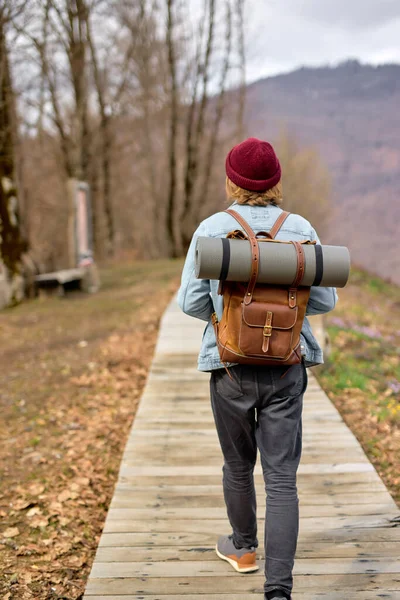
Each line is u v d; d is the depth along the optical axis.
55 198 31.97
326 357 6.79
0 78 12.80
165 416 4.91
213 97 28.05
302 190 60.81
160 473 3.83
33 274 13.47
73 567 3.09
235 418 2.21
